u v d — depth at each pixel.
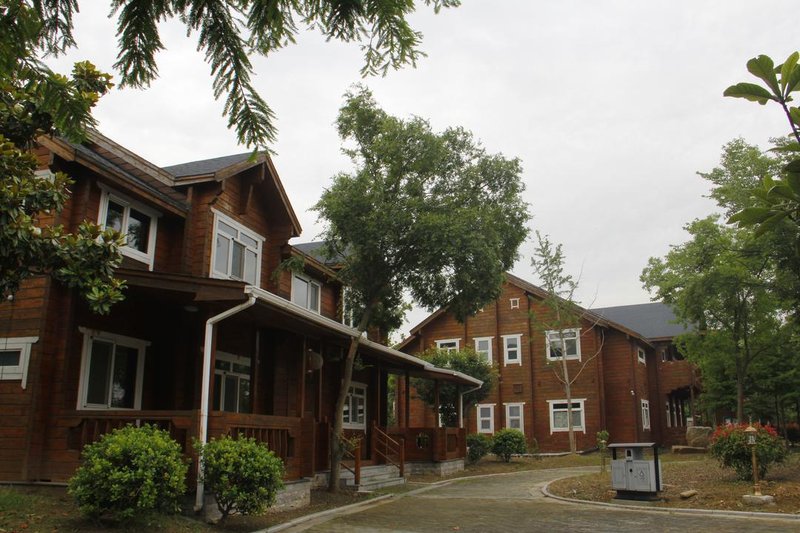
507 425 33.59
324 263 19.12
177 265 14.35
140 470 8.74
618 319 39.75
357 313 16.67
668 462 22.14
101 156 13.50
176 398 13.45
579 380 32.69
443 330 35.97
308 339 17.06
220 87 3.03
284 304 11.86
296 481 12.91
